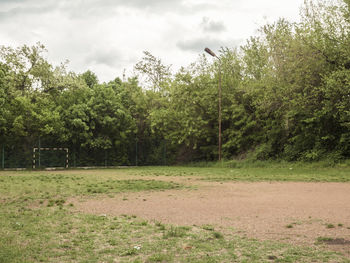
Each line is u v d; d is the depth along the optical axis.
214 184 15.68
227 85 35.75
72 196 11.57
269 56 27.92
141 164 40.31
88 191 12.87
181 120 35.91
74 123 34.84
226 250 5.14
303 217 7.70
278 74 26.92
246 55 34.59
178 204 9.84
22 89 35.66
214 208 9.11
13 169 31.39
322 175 19.56
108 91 38.62
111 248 5.28
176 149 41.12
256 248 5.22
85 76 48.38
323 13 24.47
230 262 4.57
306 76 24.95
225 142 36.09
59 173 25.34
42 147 33.47
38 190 13.08
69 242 5.62
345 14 23.23
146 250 5.17
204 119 36.94
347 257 4.72
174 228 6.59
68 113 35.47
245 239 5.79
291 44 25.70
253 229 6.57
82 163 36.19
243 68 35.38
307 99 25.03
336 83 21.84
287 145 29.20
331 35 24.31
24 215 7.98
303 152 27.80
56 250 5.17
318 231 6.32
